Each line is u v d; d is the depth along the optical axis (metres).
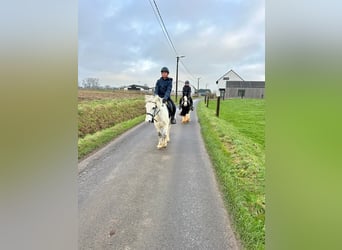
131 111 13.54
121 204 3.21
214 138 7.21
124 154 5.67
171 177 4.21
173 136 7.94
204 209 3.07
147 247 2.33
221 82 49.44
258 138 7.28
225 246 2.34
